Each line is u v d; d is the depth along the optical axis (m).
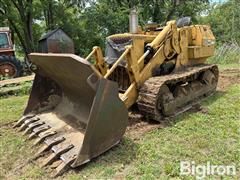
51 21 21.34
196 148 4.19
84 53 20.77
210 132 4.71
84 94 4.36
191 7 23.34
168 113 5.35
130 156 4.00
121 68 5.48
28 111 5.28
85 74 3.76
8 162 4.04
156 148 4.23
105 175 3.61
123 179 3.52
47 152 4.12
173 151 4.11
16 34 20.83
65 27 21.02
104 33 21.58
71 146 4.00
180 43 6.03
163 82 5.04
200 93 6.44
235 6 20.80
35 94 5.25
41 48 15.36
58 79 4.83
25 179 3.63
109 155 4.03
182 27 6.34
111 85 3.79
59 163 3.82
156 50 5.44
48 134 4.40
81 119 4.55
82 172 3.69
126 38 5.31
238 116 5.39
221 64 12.97
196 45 6.53
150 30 6.21
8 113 6.38
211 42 7.04
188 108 5.88
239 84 8.11
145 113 5.18
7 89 8.59
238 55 14.11
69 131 4.43
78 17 22.44
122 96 4.95
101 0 22.44
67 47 15.18
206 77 6.62
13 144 4.53
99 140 3.87
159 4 22.56
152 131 4.83
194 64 6.62
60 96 5.26
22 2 18.84
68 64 3.87
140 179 3.49
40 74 5.16
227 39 20.31
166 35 5.62
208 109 5.81
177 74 5.62
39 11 20.00
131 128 4.98
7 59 11.36
